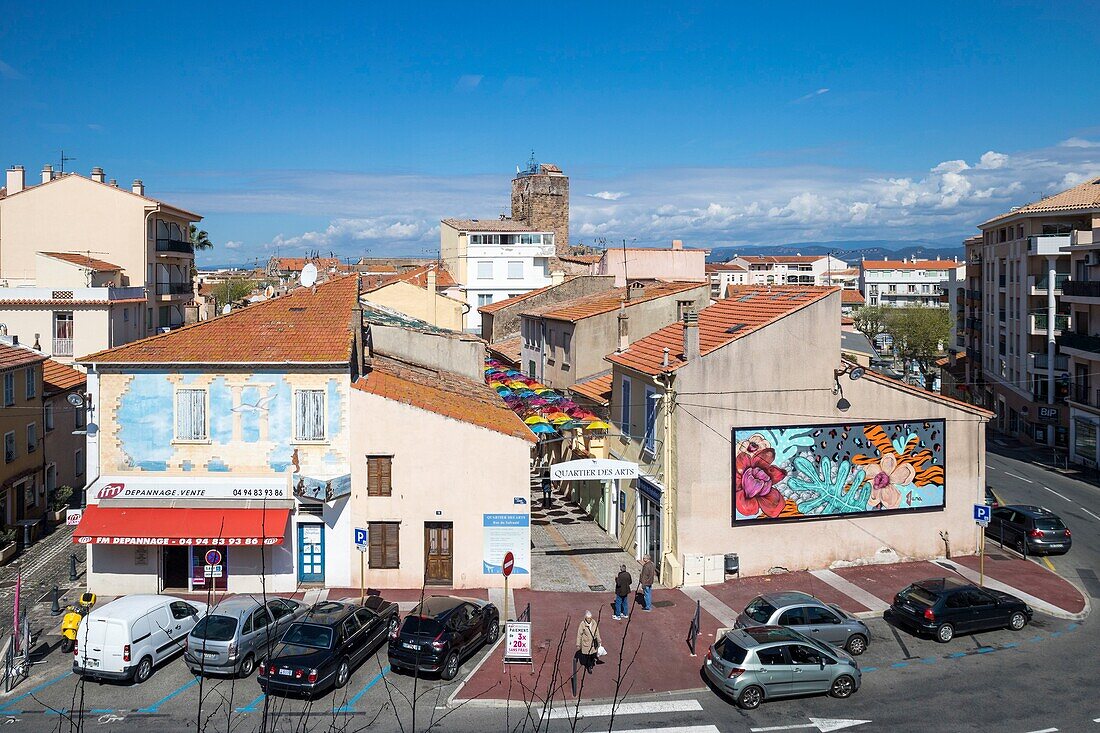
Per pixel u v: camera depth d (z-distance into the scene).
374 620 23.41
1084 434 54.28
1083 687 21.52
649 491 30.58
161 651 22.53
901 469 31.28
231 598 23.66
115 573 27.67
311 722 19.47
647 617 26.16
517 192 104.06
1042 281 62.84
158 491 27.44
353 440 27.88
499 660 23.14
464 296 75.44
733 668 20.59
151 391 27.64
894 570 30.58
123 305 53.28
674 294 42.12
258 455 27.70
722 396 29.27
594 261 81.94
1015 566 31.53
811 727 19.44
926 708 20.41
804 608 23.59
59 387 40.78
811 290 31.69
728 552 29.52
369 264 108.88
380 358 34.91
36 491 37.72
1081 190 66.25
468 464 28.14
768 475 29.78
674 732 19.25
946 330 96.69
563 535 35.72
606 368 42.12
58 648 23.98
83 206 58.59
